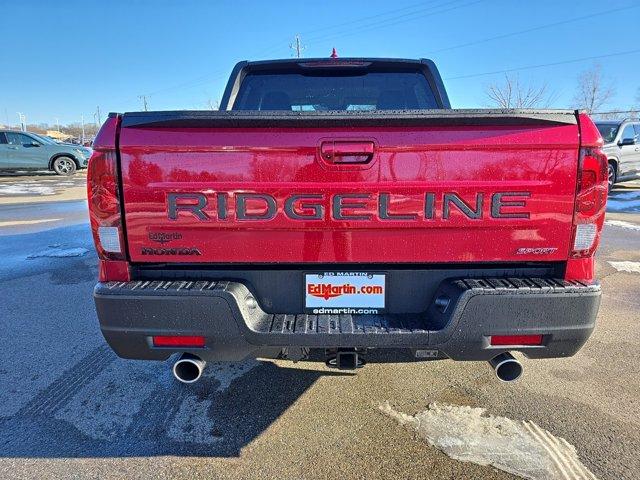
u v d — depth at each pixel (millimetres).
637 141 13398
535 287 2109
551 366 3199
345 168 2094
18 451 2375
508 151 2078
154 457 2332
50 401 2828
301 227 2150
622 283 5039
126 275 2205
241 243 2174
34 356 3400
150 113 2059
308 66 3586
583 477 2158
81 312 4238
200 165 2098
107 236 2164
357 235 2164
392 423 2584
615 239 7332
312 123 2037
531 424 2557
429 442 2416
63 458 2324
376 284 2236
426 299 2260
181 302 2123
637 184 15945
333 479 2174
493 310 2102
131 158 2096
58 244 7012
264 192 2111
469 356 2191
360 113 2023
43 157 17547
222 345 2174
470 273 2232
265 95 3752
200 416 2674
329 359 2311
